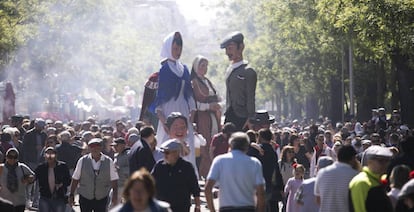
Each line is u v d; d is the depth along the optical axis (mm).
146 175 12609
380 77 69688
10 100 60094
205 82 32188
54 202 24578
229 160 17594
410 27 38906
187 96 26156
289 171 27750
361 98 75125
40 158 31906
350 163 17656
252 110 29641
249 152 23094
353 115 66312
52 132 35312
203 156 32125
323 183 17656
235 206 17484
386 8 38812
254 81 29688
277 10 62906
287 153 27828
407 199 14594
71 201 24531
